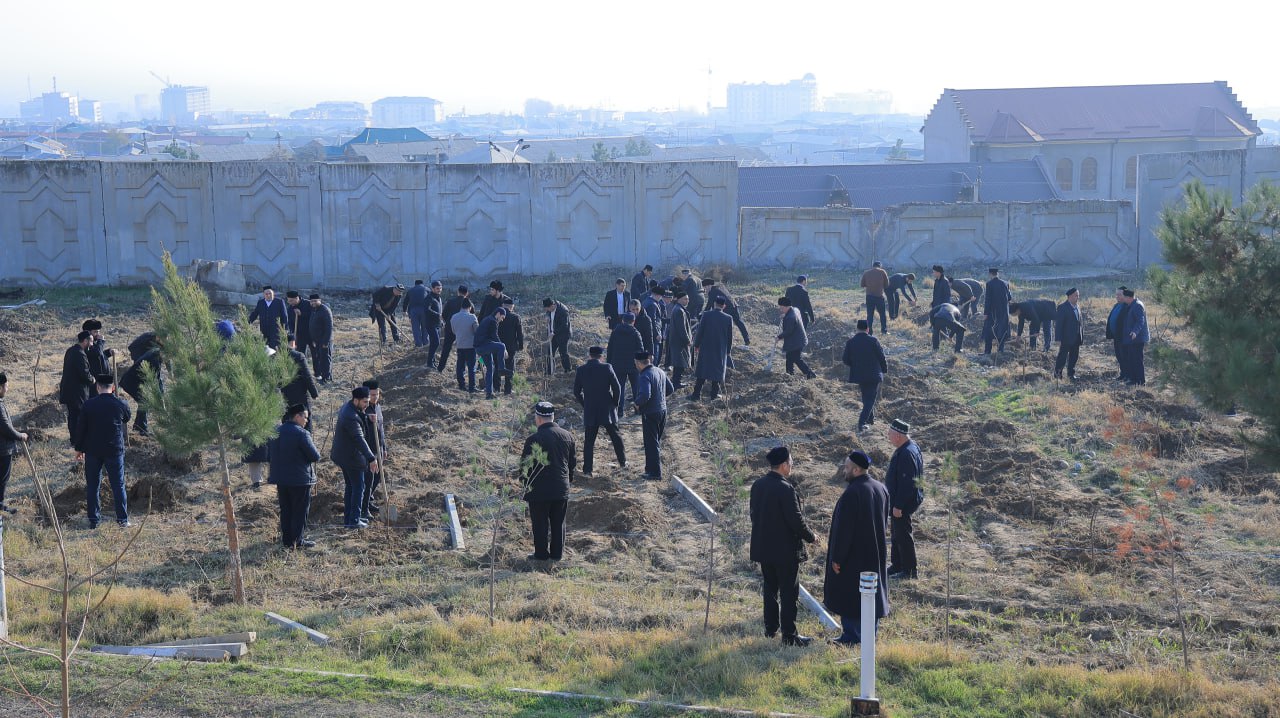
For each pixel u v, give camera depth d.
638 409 15.30
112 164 32.28
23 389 20.59
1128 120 81.75
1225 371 8.70
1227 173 35.69
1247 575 11.38
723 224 35.12
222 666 8.85
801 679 8.71
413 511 13.74
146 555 12.18
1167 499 12.97
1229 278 9.36
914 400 19.27
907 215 35.09
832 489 14.59
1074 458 15.84
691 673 8.89
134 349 16.94
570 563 12.15
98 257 32.53
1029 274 33.47
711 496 14.48
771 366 21.72
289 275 33.34
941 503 14.08
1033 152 79.75
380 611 10.61
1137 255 35.62
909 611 10.66
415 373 21.23
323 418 18.47
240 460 16.05
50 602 10.50
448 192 33.50
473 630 9.84
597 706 8.19
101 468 13.72
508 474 15.60
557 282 32.72
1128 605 10.55
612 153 192.38
